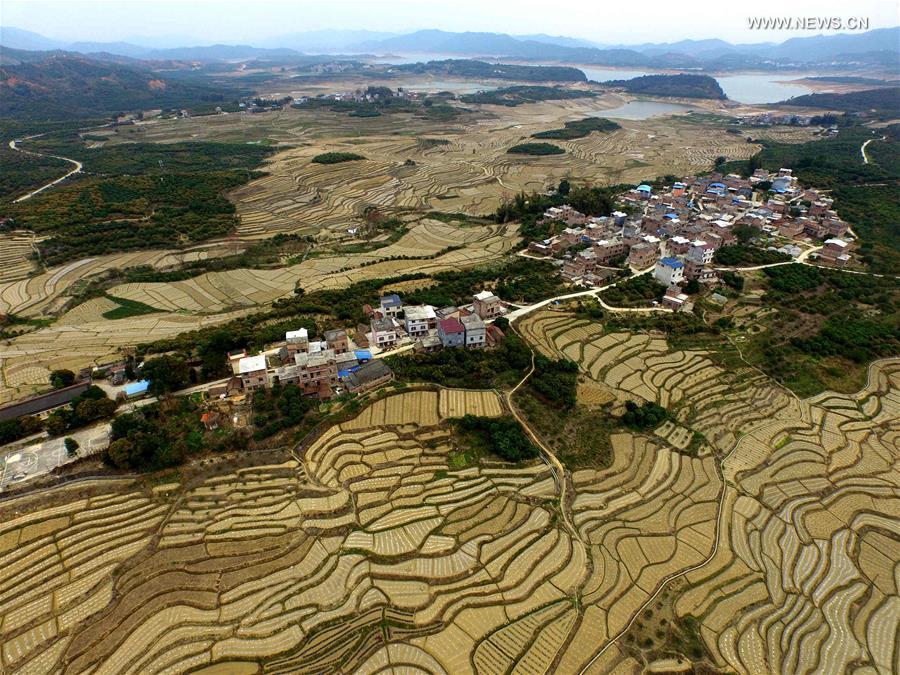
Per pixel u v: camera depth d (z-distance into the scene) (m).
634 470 87.81
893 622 67.00
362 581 68.50
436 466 85.88
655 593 69.44
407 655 60.81
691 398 102.25
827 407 100.88
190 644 60.66
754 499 83.88
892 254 146.25
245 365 93.75
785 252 151.00
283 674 58.34
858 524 80.06
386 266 165.12
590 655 61.81
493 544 74.62
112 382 96.88
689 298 129.75
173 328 128.75
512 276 142.25
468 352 106.94
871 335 114.62
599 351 112.19
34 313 136.88
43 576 66.38
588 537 76.69
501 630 64.00
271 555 70.69
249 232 197.75
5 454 80.31
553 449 90.06
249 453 83.69
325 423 89.44
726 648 63.53
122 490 77.38
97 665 58.22
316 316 123.06
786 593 70.31
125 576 67.06
